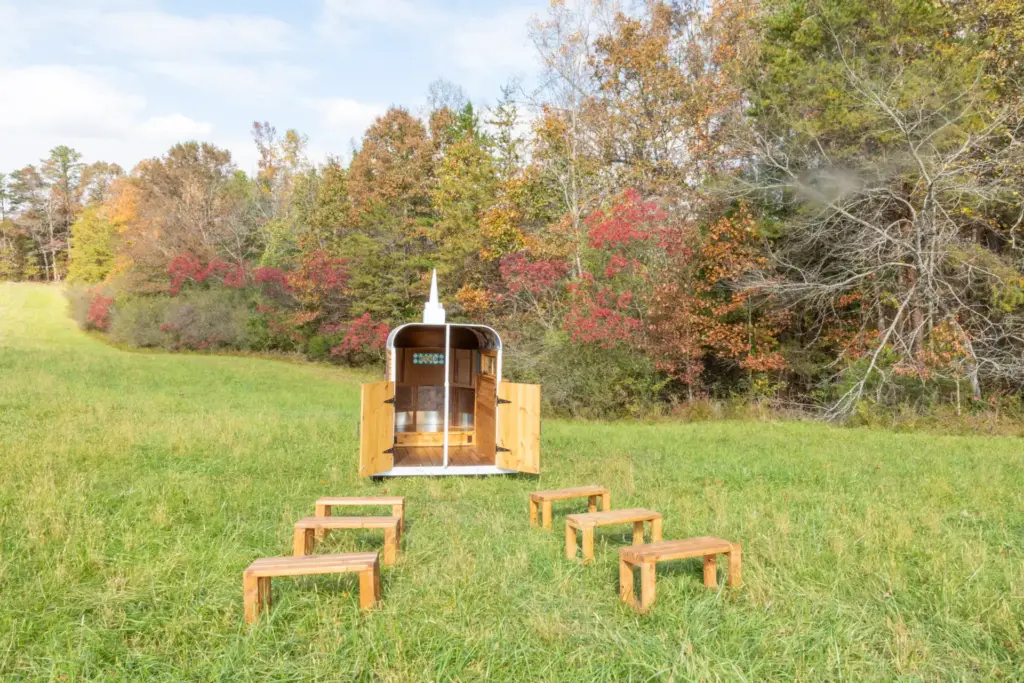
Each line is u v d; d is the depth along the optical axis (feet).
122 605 14.30
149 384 67.10
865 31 68.69
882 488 27.96
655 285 63.87
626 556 14.92
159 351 126.41
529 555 18.21
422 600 14.88
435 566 17.12
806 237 66.85
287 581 15.87
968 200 59.93
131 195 197.77
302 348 122.83
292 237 144.15
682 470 32.19
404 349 37.52
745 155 71.31
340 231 130.62
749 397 71.26
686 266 67.67
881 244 60.44
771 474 31.58
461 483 29.25
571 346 64.49
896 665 12.28
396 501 19.77
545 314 71.67
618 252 64.34
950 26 65.51
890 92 60.08
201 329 128.16
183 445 32.73
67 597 14.49
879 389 58.70
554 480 30.04
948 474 31.17
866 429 53.16
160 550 17.65
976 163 56.70
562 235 78.89
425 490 27.71
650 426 54.49
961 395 59.11
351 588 15.56
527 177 90.38
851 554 18.26
